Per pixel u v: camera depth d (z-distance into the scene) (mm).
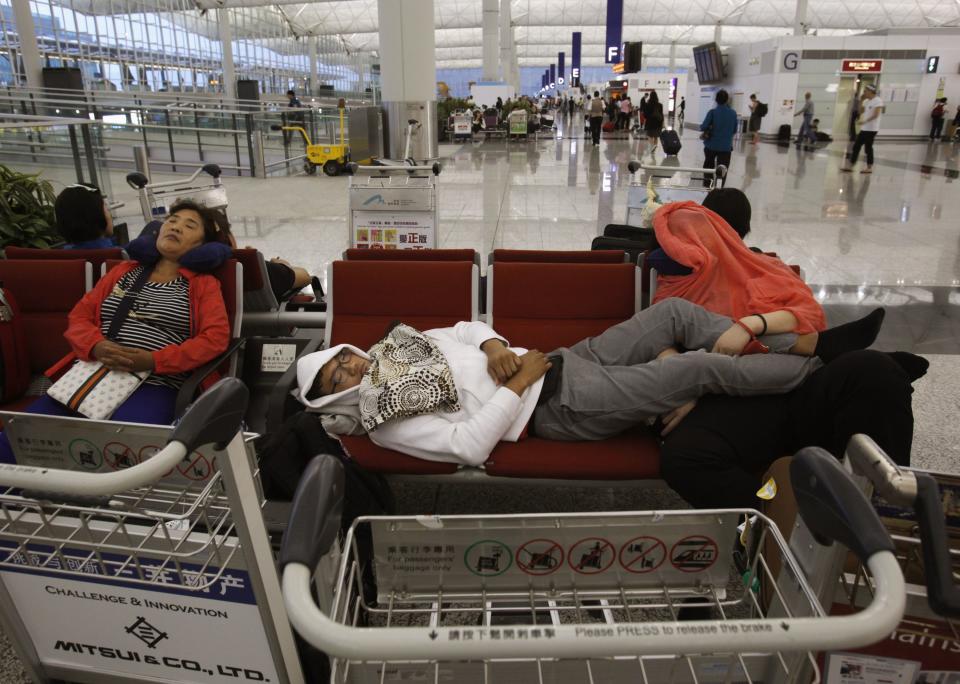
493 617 1513
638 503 2785
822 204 9656
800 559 1291
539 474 2215
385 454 2271
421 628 757
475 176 12930
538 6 46469
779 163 15500
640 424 2484
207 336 2686
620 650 755
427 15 10359
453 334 2596
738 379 2230
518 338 2951
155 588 1524
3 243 4668
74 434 1710
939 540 936
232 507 1296
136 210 9227
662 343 2541
